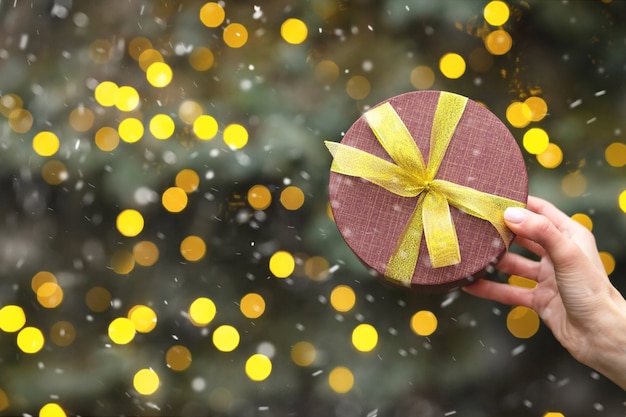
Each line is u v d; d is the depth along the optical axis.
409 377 1.50
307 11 1.50
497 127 1.16
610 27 1.43
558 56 1.49
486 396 1.58
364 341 1.48
